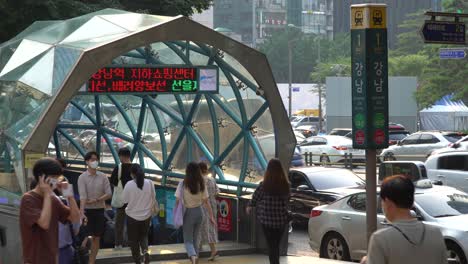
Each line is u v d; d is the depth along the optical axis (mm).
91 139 23141
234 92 17766
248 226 17875
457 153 29406
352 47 13047
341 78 75250
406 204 6914
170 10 33156
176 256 16984
